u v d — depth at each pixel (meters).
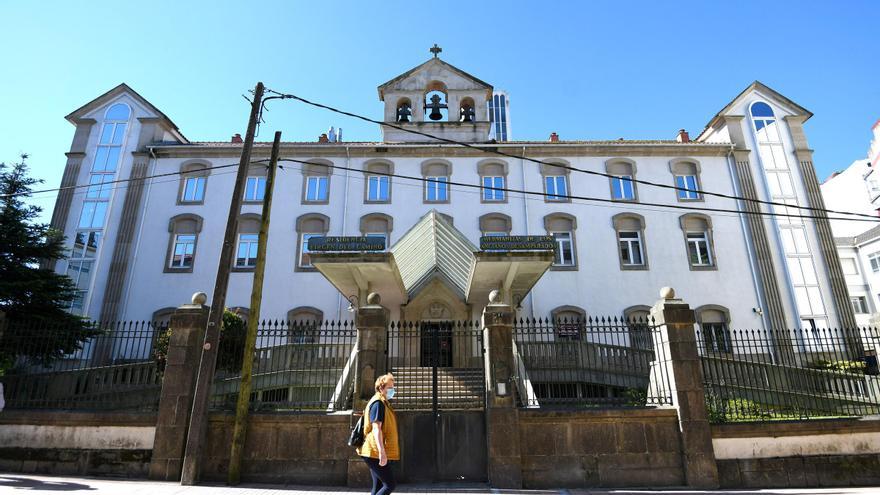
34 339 10.45
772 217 24.48
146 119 25.91
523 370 12.09
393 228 24.06
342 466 8.79
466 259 17.05
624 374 15.68
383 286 19.22
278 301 22.72
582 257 23.69
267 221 10.82
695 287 23.30
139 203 24.36
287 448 8.94
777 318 22.66
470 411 9.24
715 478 8.60
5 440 9.21
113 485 8.11
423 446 9.02
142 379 11.00
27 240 17.56
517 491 8.30
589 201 24.70
